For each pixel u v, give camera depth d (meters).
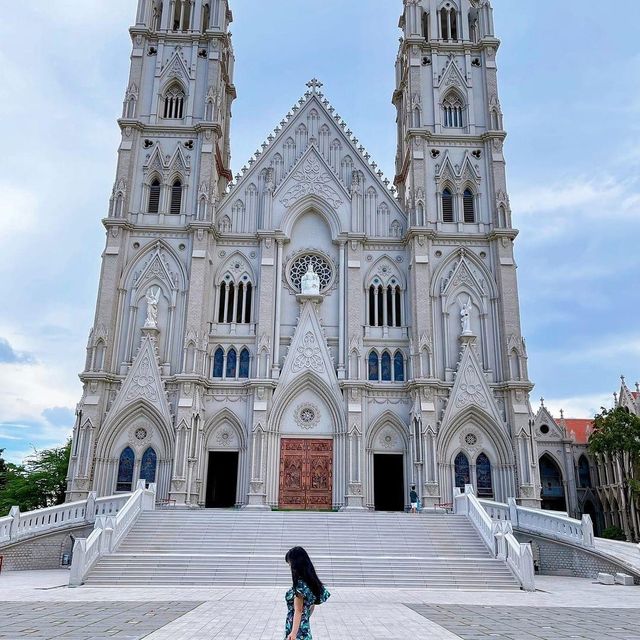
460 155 59.12
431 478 48.41
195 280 53.41
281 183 57.97
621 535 65.75
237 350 53.72
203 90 60.81
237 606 20.92
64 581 30.70
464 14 63.69
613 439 66.62
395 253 56.94
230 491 55.34
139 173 57.78
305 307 54.28
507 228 55.62
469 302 54.19
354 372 52.12
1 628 16.08
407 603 22.77
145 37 61.78
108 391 51.06
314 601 9.48
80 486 47.62
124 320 53.47
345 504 48.78
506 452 50.03
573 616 19.38
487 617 19.06
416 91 60.22
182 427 48.94
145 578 29.39
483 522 36.12
